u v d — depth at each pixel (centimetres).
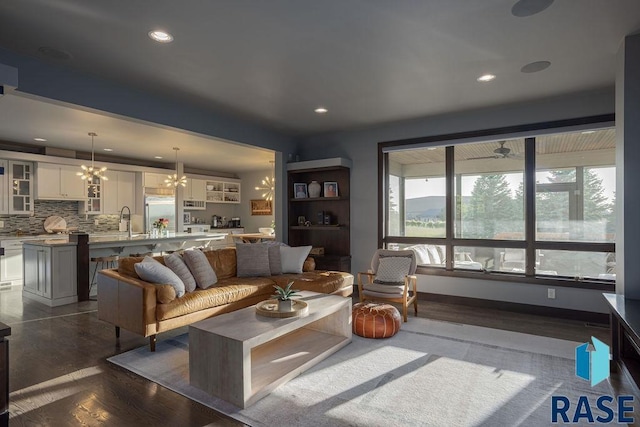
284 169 609
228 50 301
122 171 816
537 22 259
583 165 430
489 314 446
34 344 341
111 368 289
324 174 612
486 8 240
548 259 447
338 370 285
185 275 374
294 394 248
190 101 432
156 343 345
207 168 995
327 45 293
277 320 278
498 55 312
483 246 486
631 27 266
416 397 244
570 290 427
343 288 458
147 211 827
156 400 241
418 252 532
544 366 292
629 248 279
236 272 466
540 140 452
